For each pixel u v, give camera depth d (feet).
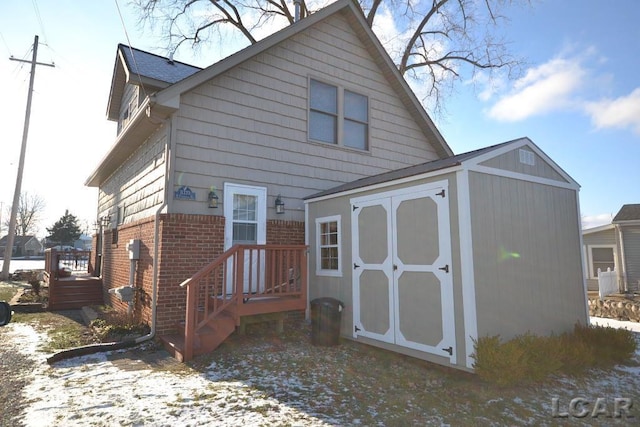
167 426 10.79
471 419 11.72
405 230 17.95
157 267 20.84
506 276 16.55
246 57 24.22
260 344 20.16
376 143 32.48
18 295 38.63
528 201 18.42
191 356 17.54
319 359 17.75
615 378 16.53
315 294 23.84
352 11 30.66
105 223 38.11
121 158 31.89
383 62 32.89
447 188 16.15
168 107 21.07
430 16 52.80
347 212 21.77
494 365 13.82
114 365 16.71
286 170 26.53
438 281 16.19
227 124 24.00
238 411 11.88
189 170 22.13
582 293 20.88
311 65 28.91
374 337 19.16
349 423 11.19
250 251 20.15
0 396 13.08
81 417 11.34
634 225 53.98
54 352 18.60
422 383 14.87
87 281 35.09
